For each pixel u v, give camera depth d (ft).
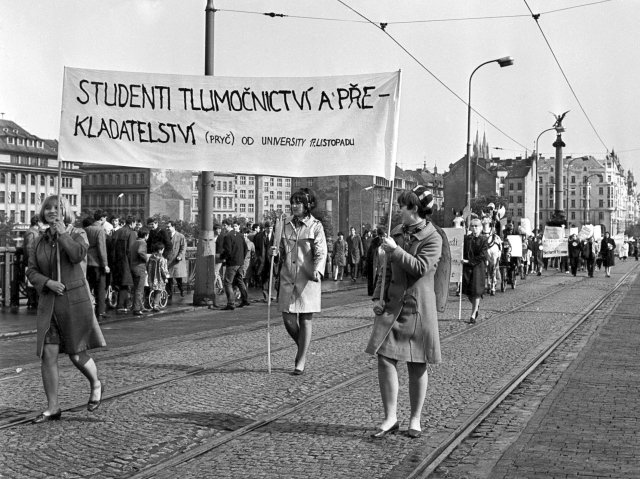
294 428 23.79
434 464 20.04
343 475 19.04
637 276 135.23
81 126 45.52
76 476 18.85
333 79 43.09
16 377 31.58
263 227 76.02
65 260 24.48
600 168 641.40
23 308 57.47
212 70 61.62
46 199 24.25
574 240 130.72
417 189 22.72
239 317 56.59
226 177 517.55
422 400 22.91
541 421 24.82
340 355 38.17
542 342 44.29
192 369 33.73
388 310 22.59
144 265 57.06
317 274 32.63
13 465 19.62
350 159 42.80
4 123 426.92
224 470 19.47
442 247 22.66
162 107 45.50
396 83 42.16
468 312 63.41
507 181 506.07
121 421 24.31
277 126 44.24
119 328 49.14
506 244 92.02
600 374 33.78
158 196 327.06
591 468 19.56
